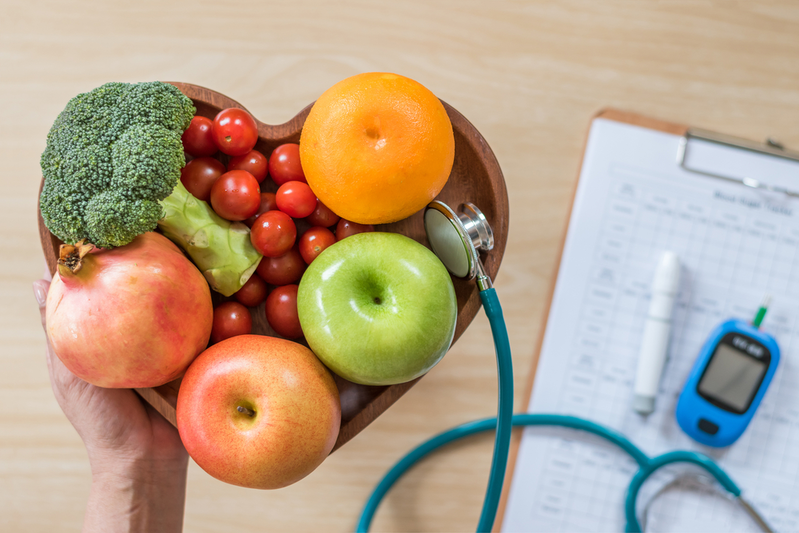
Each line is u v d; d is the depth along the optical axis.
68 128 0.42
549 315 0.74
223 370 0.41
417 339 0.41
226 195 0.44
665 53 0.76
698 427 0.70
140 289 0.39
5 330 0.73
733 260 0.73
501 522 0.73
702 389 0.70
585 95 0.75
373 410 0.48
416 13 0.74
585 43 0.75
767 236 0.73
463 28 0.74
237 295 0.50
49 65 0.72
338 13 0.73
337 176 0.42
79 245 0.39
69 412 0.56
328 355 0.42
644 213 0.73
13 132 0.72
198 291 0.43
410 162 0.42
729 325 0.70
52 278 0.47
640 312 0.73
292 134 0.50
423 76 0.74
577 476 0.73
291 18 0.73
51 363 0.55
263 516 0.74
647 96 0.75
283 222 0.46
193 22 0.73
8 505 0.73
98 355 0.40
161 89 0.42
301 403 0.41
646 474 0.70
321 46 0.73
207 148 0.48
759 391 0.69
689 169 0.73
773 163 0.73
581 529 0.73
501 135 0.75
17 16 0.72
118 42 0.73
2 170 0.72
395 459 0.75
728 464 0.73
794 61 0.76
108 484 0.57
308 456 0.41
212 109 0.51
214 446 0.41
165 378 0.43
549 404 0.73
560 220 0.75
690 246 0.73
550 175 0.75
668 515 0.73
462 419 0.75
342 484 0.74
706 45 0.76
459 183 0.53
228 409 0.41
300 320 0.44
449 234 0.45
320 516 0.74
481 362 0.75
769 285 0.73
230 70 0.73
